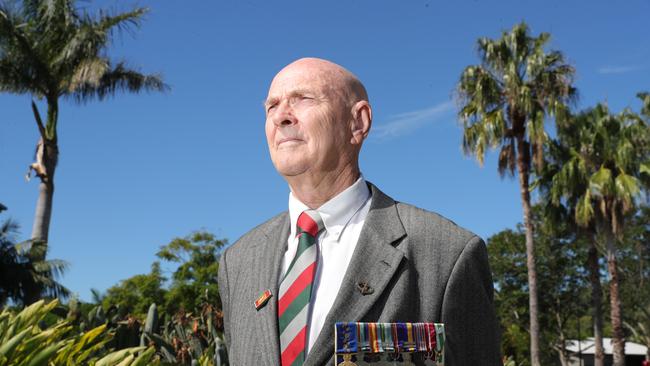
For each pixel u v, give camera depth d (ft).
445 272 4.84
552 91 62.49
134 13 55.36
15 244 55.47
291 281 4.91
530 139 63.26
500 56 64.64
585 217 67.87
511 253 110.73
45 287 56.03
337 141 5.09
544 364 116.06
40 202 57.00
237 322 5.14
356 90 5.32
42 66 53.78
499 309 112.37
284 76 5.27
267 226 5.73
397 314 4.64
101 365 7.29
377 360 4.43
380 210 5.16
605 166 69.21
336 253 4.98
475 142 65.10
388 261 4.83
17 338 6.41
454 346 4.76
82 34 52.54
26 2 53.16
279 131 5.14
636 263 106.93
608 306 114.21
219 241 114.11
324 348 4.48
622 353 71.46
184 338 14.07
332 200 5.07
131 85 59.11
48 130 56.95
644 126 68.80
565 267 107.96
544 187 73.26
